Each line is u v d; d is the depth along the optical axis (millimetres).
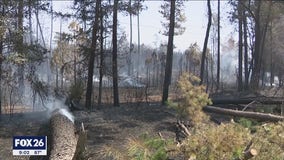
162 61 40781
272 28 39812
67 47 29391
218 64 35938
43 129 11648
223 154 4582
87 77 22297
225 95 24734
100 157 9102
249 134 4867
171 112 16938
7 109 21344
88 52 21219
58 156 8562
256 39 33906
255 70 33344
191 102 7996
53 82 31250
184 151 4875
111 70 22141
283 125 5078
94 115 16953
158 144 5414
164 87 21359
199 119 7926
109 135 13086
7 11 15852
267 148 4734
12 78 17359
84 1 20656
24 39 16547
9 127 14547
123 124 15070
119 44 31484
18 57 15086
